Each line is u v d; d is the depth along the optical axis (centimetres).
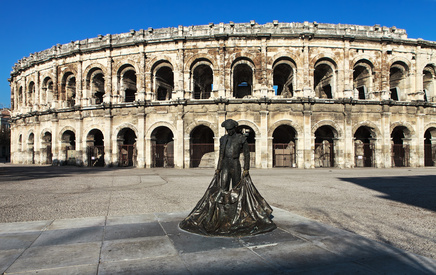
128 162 4447
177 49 4172
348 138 4012
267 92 4025
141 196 1727
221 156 1046
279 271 598
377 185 2200
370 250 727
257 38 4059
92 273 590
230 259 666
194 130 4475
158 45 4234
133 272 596
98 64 4506
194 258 673
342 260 658
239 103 3966
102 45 4400
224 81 4047
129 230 920
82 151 4494
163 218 1088
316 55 4106
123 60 4400
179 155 4038
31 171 3650
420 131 4234
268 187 2103
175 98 4144
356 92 4250
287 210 1313
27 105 5534
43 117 5006
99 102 4841
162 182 2453
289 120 3981
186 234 870
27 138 5450
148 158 4141
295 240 803
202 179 2680
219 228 880
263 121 3934
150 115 4172
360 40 4169
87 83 4603
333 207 1384
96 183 2395
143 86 4225
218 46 4100
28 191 1953
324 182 2405
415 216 1205
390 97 4541
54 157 4706
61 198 1662
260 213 936
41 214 1245
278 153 4409
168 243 784
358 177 2798
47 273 590
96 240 812
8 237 844
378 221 1120
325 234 862
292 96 4544
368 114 4116
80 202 1532
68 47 4766
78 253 707
